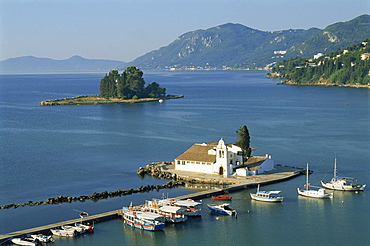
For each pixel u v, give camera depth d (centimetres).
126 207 12675
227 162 16088
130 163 18562
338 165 17750
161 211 12362
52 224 11806
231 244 10925
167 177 16375
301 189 14738
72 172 17188
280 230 11656
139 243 10962
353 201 13675
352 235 11325
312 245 10825
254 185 15100
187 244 10938
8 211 12975
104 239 11206
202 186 15300
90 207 13288
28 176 16638
